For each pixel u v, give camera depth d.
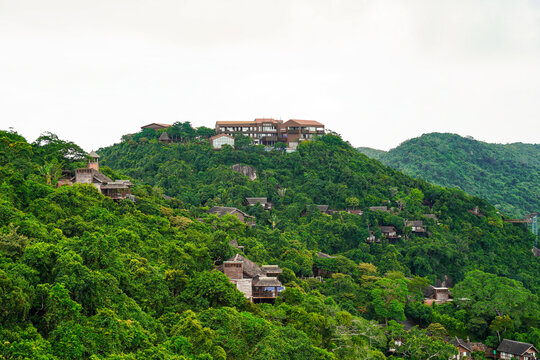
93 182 140.12
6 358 60.25
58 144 158.75
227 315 90.12
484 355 132.50
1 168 119.56
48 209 108.56
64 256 79.12
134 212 132.25
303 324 104.62
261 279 116.75
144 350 72.31
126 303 82.00
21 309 67.44
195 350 79.06
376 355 109.38
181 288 100.88
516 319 139.88
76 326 69.44
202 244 124.62
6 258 78.06
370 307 143.50
